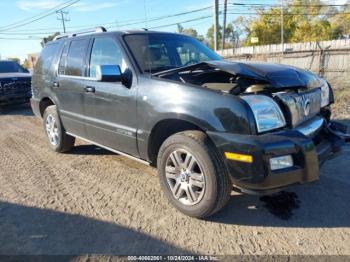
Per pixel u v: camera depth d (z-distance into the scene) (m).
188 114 3.09
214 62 3.56
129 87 3.67
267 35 47.56
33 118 9.27
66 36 5.27
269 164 2.75
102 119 4.17
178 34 4.65
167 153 3.36
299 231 3.02
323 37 47.31
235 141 2.82
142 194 3.86
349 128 6.29
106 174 4.52
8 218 3.38
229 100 2.88
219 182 2.99
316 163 2.93
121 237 3.00
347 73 17.17
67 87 4.79
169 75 3.52
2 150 5.93
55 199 3.79
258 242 2.88
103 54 4.19
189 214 3.27
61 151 5.51
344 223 3.12
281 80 3.22
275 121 2.92
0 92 10.18
